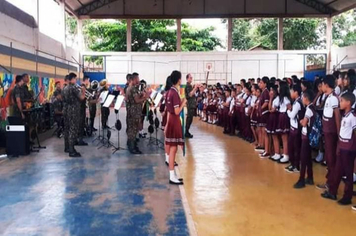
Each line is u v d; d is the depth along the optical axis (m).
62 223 3.69
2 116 8.48
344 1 17.81
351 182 4.19
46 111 10.57
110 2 19.95
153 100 7.52
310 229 3.50
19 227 3.60
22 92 7.65
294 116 5.61
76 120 7.13
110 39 24.34
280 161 6.38
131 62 20.78
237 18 20.02
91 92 9.63
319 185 4.92
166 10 20.02
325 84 4.66
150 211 4.01
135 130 7.41
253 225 3.60
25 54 11.17
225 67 20.59
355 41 23.33
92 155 7.18
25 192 4.73
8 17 10.41
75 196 4.56
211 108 13.31
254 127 8.09
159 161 6.60
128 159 6.78
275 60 20.41
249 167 6.08
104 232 3.46
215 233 3.41
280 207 4.12
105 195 4.59
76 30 21.27
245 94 9.10
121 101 7.66
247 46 25.48
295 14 19.75
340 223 3.65
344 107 4.16
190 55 20.64
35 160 6.71
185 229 3.51
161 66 20.75
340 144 4.23
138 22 24.36
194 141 8.97
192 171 5.83
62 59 16.08
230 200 4.37
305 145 4.88
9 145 7.11
